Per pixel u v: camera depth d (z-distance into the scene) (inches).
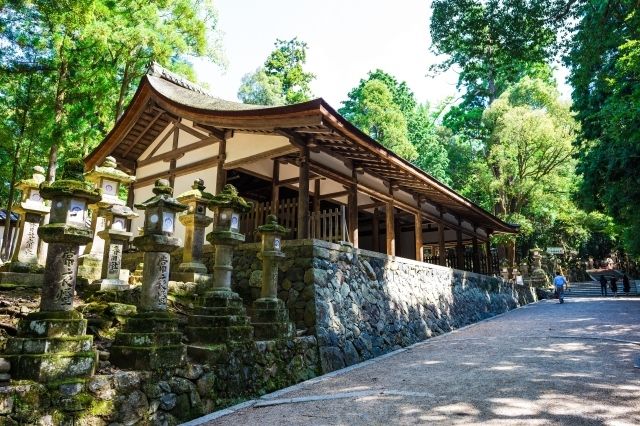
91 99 476.4
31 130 462.0
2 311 191.3
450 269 508.7
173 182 431.8
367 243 675.4
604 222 984.3
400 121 933.8
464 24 399.2
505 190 917.2
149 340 167.3
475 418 149.9
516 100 911.7
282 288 295.0
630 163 481.7
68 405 133.2
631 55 313.7
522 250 1176.2
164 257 185.6
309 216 346.9
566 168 914.7
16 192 559.8
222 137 389.7
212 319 207.6
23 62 421.7
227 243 228.8
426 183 414.0
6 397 121.1
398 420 152.9
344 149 343.0
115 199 293.7
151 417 154.9
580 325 389.4
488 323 478.6
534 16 371.6
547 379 199.6
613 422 142.2
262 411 177.2
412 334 375.9
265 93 1115.3
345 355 283.0
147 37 483.2
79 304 222.7
